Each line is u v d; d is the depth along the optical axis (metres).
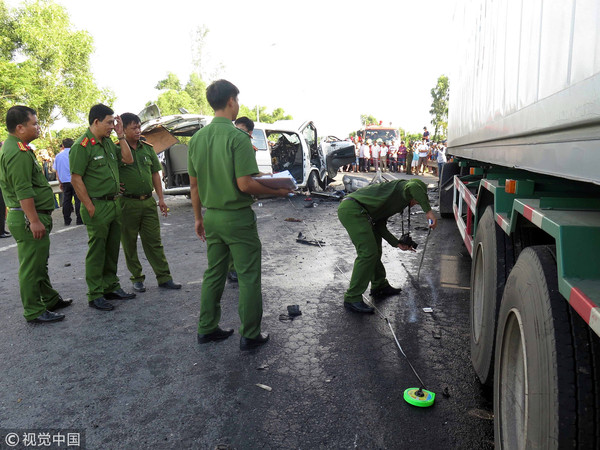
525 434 1.55
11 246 7.24
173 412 2.53
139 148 4.43
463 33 4.46
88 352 3.30
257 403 2.60
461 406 2.53
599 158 1.06
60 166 8.87
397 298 4.31
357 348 3.26
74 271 5.55
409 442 2.23
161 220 9.32
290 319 3.83
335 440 2.26
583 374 1.34
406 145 25.03
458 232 7.44
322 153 13.71
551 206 1.72
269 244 6.89
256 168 3.03
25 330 3.72
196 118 10.11
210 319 3.37
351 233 3.82
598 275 1.31
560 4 1.43
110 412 2.54
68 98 25.23
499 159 2.52
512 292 1.79
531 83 1.78
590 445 1.32
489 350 2.44
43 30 24.50
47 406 2.62
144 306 4.22
